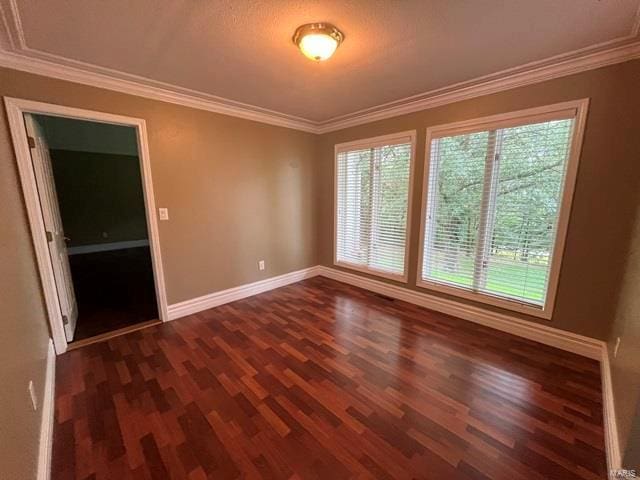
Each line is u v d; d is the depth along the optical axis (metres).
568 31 1.72
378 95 2.83
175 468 1.36
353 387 1.92
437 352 2.33
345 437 1.53
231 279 3.46
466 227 2.84
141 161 2.67
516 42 1.85
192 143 2.97
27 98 2.05
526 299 2.54
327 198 4.26
